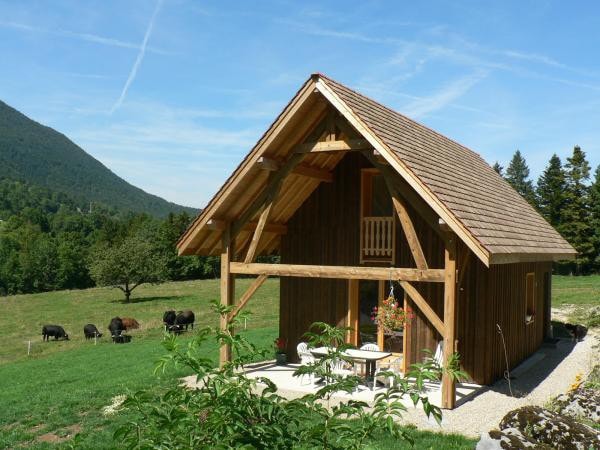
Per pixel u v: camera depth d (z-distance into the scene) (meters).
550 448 7.16
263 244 17.14
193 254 14.65
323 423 3.99
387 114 14.34
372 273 12.19
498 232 12.21
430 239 14.30
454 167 15.05
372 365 13.02
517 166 93.75
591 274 55.19
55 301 49.84
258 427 3.80
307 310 16.05
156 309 41.66
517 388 13.28
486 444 7.42
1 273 80.81
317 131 13.10
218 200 13.46
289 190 15.21
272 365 15.80
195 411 3.86
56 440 10.66
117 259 46.81
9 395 15.23
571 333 20.92
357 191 15.36
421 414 10.98
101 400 13.07
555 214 58.28
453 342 11.23
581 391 10.44
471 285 13.60
